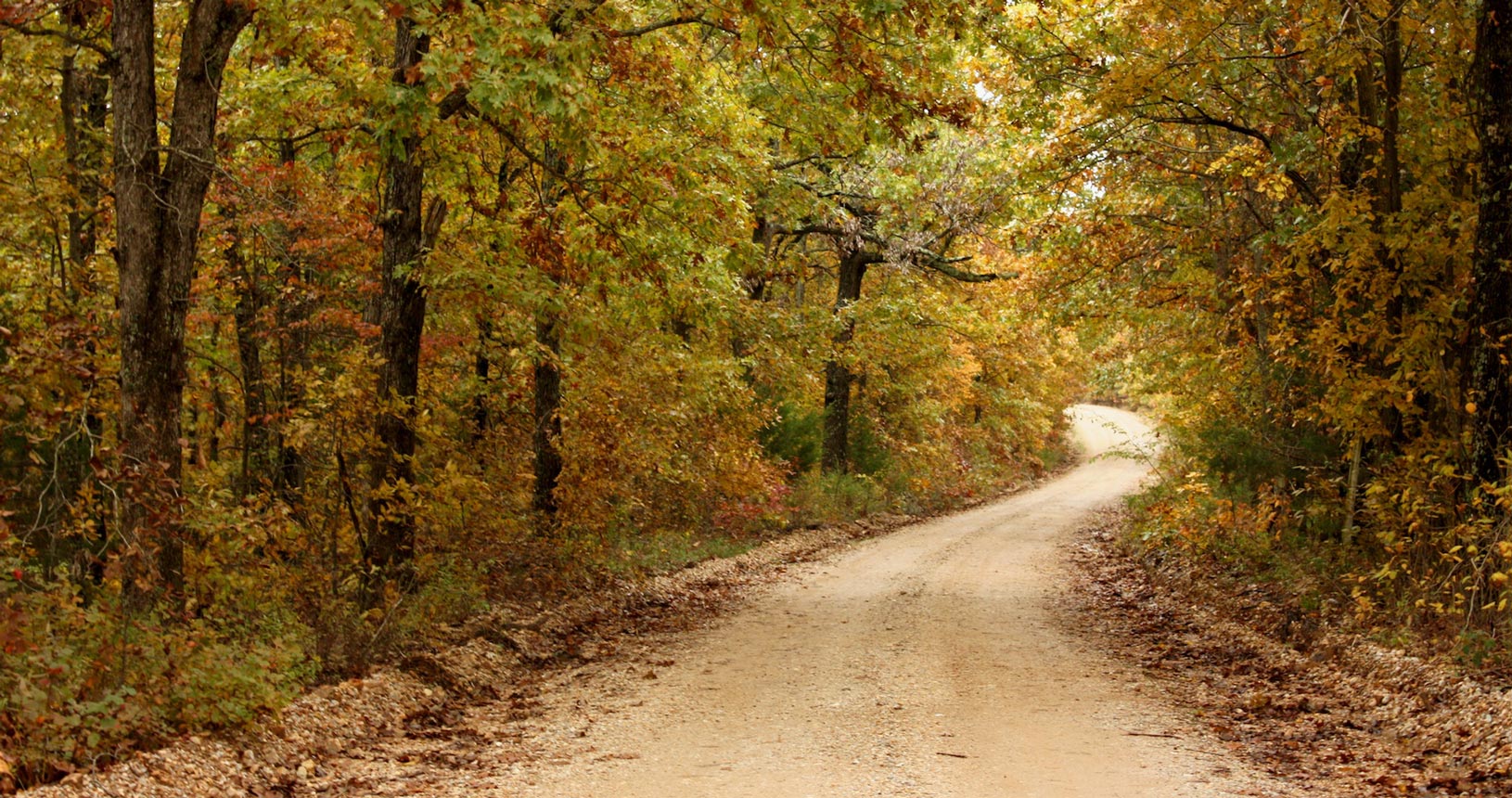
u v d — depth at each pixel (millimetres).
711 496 21562
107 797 6008
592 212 12625
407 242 12609
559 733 8812
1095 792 6988
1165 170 18500
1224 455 15828
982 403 45406
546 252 12281
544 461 16594
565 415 16328
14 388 7613
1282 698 9797
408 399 12391
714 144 14734
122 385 9109
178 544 9164
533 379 17812
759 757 7941
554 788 7203
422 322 12961
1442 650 9555
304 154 16250
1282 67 14602
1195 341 20703
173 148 9117
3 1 8289
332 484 12953
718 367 18141
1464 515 10445
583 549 15727
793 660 11719
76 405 8266
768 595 16984
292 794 7000
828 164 24281
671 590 16578
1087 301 21953
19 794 5691
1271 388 16359
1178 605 15352
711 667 11430
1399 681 9336
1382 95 13641
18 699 6160
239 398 16703
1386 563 11383
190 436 17109
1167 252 20656
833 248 30297
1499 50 10742
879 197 24688
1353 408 11961
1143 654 12133
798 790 7082
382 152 10492
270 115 12953
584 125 11312
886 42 11961
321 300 15195
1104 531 27516
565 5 10164
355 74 11156
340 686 9000
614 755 8062
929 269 28969
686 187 13109
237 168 12867
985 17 13797
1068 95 16969
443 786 7246
